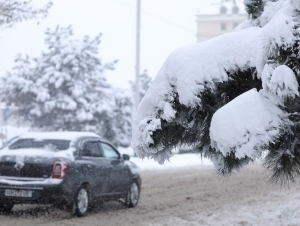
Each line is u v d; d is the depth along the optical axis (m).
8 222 9.95
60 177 10.35
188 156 31.56
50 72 34.94
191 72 5.89
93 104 35.50
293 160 5.64
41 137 11.34
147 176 19.47
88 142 11.51
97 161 11.45
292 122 5.38
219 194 14.44
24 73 35.41
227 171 6.15
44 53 35.78
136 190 12.69
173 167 23.62
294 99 5.35
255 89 5.55
